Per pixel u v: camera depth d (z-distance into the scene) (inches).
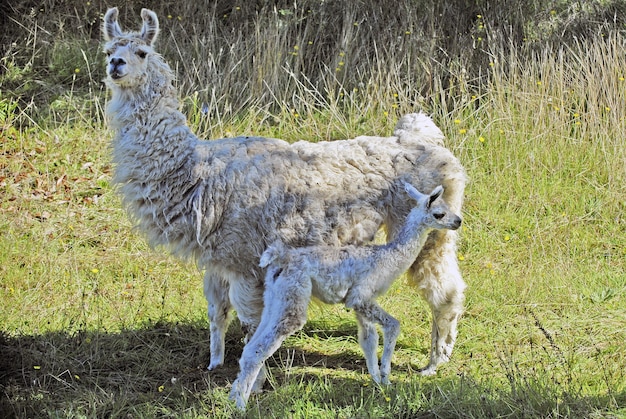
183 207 578.6
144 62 582.9
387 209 601.0
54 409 547.5
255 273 581.0
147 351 645.3
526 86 1030.4
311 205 579.5
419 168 601.6
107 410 553.9
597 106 1014.4
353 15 1174.3
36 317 697.6
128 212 600.1
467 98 1054.4
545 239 839.7
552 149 966.4
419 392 544.7
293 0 1255.5
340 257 542.0
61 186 945.5
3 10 1266.0
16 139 1035.3
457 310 620.4
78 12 1291.8
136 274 797.2
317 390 564.7
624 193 904.3
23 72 1189.1
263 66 1115.9
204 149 589.0
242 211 573.0
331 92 1064.8
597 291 747.4
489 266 791.7
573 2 1202.0
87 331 666.8
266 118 1069.8
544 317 709.3
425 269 605.6
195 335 682.2
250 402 545.3
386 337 564.4
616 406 523.5
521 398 519.2
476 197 916.6
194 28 1199.6
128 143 583.2
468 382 557.9
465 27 1198.3
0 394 565.0
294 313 534.6
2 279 760.3
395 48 1142.3
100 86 1170.0
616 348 645.3
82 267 800.3
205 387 591.8
